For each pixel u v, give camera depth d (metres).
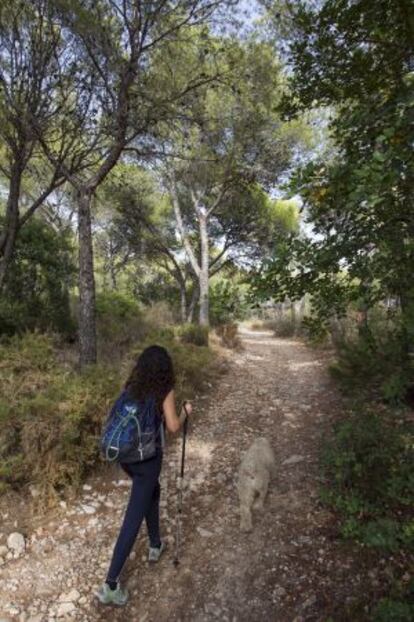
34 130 7.07
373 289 3.19
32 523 3.90
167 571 3.43
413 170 2.42
